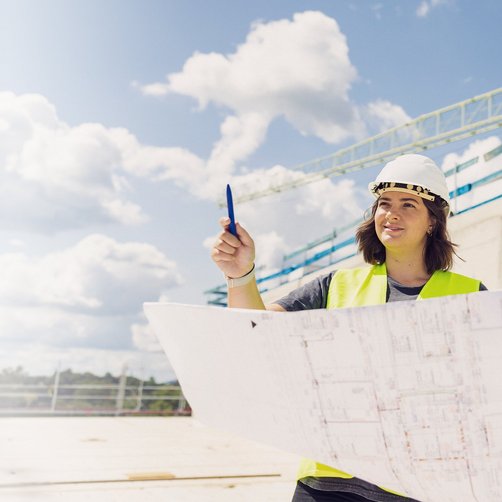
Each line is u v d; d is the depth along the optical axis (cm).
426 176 141
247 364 80
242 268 135
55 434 590
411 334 69
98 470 393
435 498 73
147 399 1200
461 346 67
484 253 638
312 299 148
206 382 85
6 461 411
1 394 1036
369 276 150
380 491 123
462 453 69
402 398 70
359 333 71
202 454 501
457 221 685
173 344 87
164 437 612
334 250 1316
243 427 83
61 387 1082
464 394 67
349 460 76
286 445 80
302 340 74
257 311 77
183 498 328
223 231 134
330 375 74
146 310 89
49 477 360
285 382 77
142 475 375
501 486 68
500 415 67
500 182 658
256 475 403
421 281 147
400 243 141
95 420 756
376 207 156
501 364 66
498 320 65
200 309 81
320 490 130
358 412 73
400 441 71
